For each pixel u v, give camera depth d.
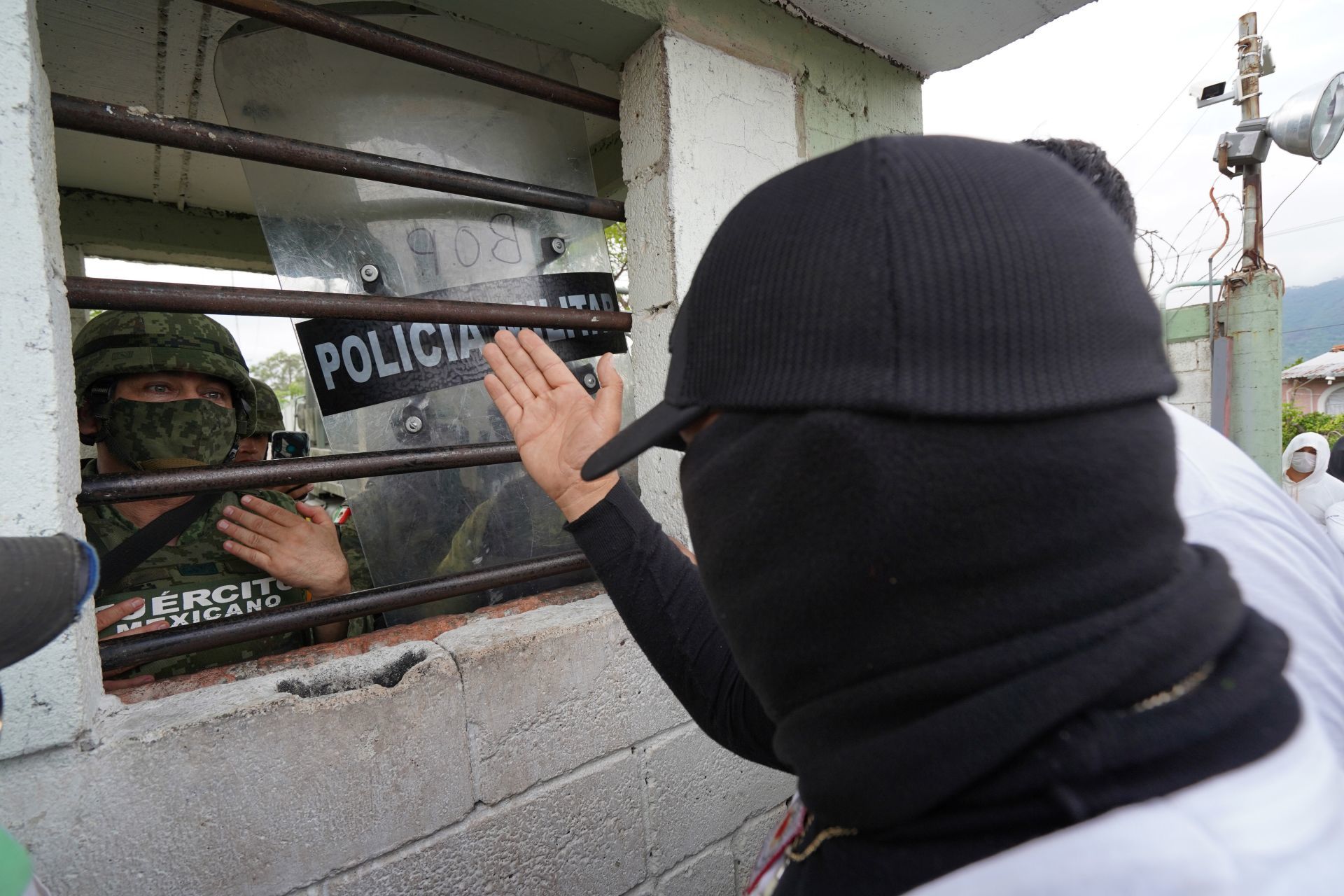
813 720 0.39
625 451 0.47
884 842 0.36
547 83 1.38
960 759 0.32
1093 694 0.31
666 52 1.42
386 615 1.44
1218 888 0.28
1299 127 4.77
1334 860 0.30
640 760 1.37
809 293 0.36
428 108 1.46
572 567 1.35
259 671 1.05
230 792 0.93
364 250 1.35
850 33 1.78
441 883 1.12
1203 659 0.33
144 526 1.30
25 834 0.81
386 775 1.06
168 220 2.33
